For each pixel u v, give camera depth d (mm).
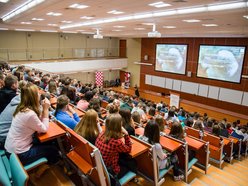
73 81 8164
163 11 6238
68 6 5742
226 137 6180
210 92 12875
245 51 11070
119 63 18484
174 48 14523
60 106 2879
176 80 14727
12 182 1859
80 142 2076
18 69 6660
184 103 13359
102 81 19344
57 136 2199
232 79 11828
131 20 7566
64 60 15047
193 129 4816
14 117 2125
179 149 3121
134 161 2629
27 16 8000
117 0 4883
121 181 2344
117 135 2232
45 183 2373
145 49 16844
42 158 2248
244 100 11430
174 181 3182
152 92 16172
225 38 11773
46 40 16125
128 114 3008
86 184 2350
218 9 4957
